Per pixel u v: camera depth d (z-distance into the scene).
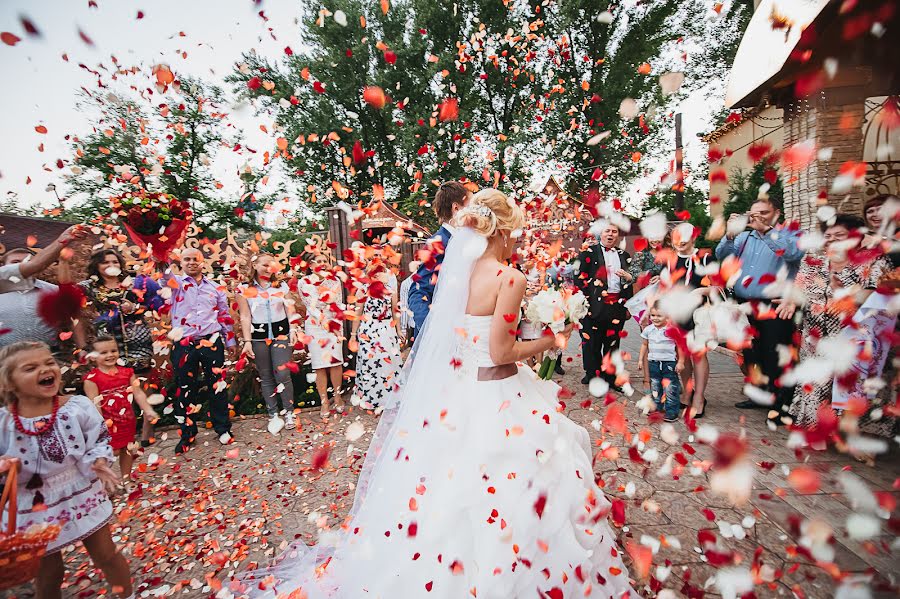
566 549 1.58
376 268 3.01
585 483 1.79
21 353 1.84
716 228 1.60
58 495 1.86
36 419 1.85
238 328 5.11
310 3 12.58
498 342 1.74
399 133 12.48
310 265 4.38
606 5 11.67
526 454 1.69
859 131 4.15
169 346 4.05
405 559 1.66
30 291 3.18
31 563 1.54
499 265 1.86
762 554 2.07
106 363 3.17
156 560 2.37
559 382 5.27
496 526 1.58
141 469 3.28
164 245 3.93
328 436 4.01
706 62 10.62
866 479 2.54
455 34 13.02
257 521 2.67
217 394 4.12
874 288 2.84
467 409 1.80
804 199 4.42
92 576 2.29
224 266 4.54
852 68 3.98
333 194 6.37
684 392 4.08
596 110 11.93
